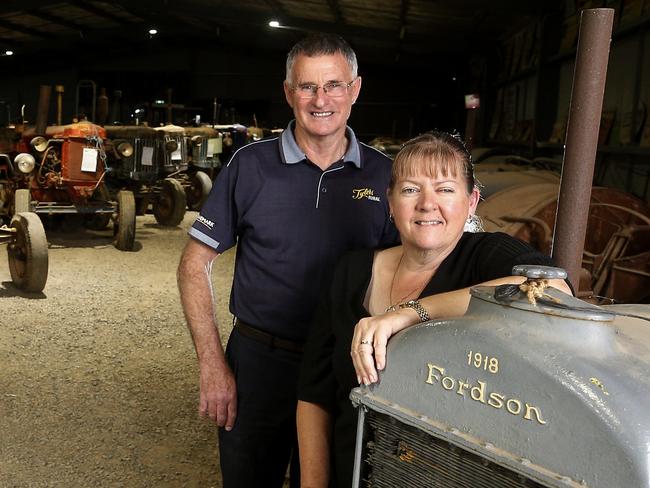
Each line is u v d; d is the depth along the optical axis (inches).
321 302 64.5
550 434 34.9
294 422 80.1
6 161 324.8
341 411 60.2
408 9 479.2
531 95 440.1
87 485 115.1
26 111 858.8
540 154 393.1
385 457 44.2
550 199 169.6
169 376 164.4
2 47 778.8
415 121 813.2
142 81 839.1
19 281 234.7
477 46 565.3
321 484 62.2
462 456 39.4
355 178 77.3
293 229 76.5
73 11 653.3
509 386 36.7
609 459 32.6
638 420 32.6
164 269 281.1
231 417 79.0
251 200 77.1
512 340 37.1
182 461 124.3
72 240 339.0
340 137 76.4
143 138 376.5
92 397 150.5
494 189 209.9
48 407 144.3
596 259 163.2
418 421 41.1
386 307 58.7
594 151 62.5
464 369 39.1
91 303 225.6
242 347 79.4
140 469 120.9
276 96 825.5
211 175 513.0
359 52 738.8
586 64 61.2
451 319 40.9
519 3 380.2
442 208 53.0
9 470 118.7
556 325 36.6
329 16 575.2
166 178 392.8
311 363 64.4
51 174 301.1
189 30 761.0
